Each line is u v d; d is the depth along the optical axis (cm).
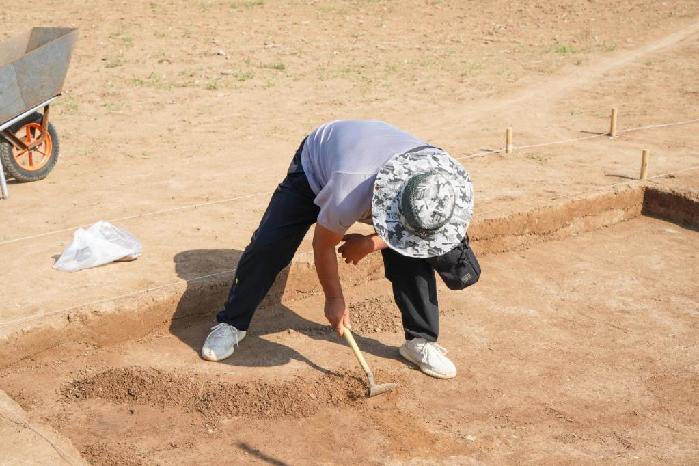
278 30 1634
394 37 1603
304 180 466
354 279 626
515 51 1493
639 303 600
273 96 1167
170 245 629
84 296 541
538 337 551
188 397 476
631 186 762
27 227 678
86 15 1719
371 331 556
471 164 847
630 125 1019
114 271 580
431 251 400
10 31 1548
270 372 500
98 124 1027
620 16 1808
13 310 524
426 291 488
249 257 495
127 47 1462
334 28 1670
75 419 459
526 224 698
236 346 528
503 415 465
